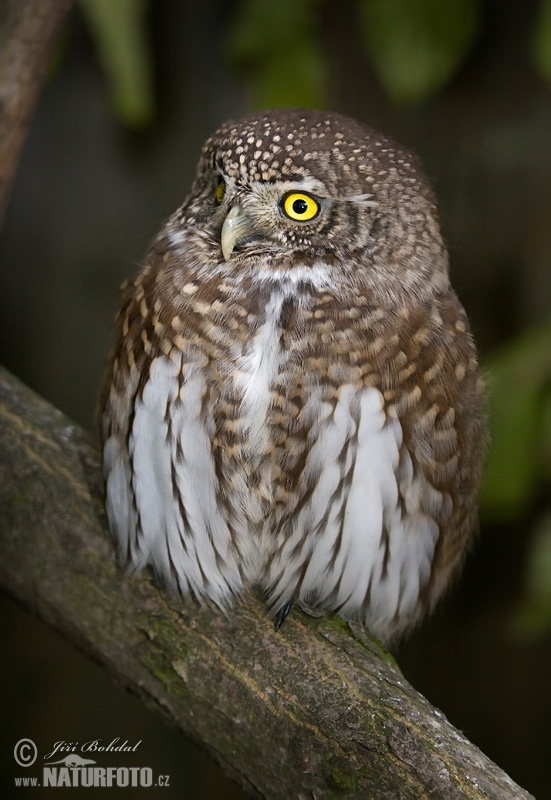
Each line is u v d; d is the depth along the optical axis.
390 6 2.30
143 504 2.21
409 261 2.21
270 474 2.21
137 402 2.21
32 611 2.23
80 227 2.43
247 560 2.22
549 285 2.40
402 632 2.25
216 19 2.42
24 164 2.43
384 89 2.39
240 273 2.21
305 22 2.30
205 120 2.42
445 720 2.18
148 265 2.22
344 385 2.20
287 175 2.20
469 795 2.16
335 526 2.21
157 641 2.21
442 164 2.39
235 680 2.19
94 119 2.43
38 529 2.23
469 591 2.42
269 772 2.18
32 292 2.44
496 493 2.29
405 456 2.21
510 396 2.29
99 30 2.29
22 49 2.23
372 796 2.16
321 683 2.19
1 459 2.24
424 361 2.21
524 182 2.39
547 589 2.28
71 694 2.46
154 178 2.43
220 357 2.20
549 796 2.42
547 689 2.42
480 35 2.39
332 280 2.21
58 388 2.44
